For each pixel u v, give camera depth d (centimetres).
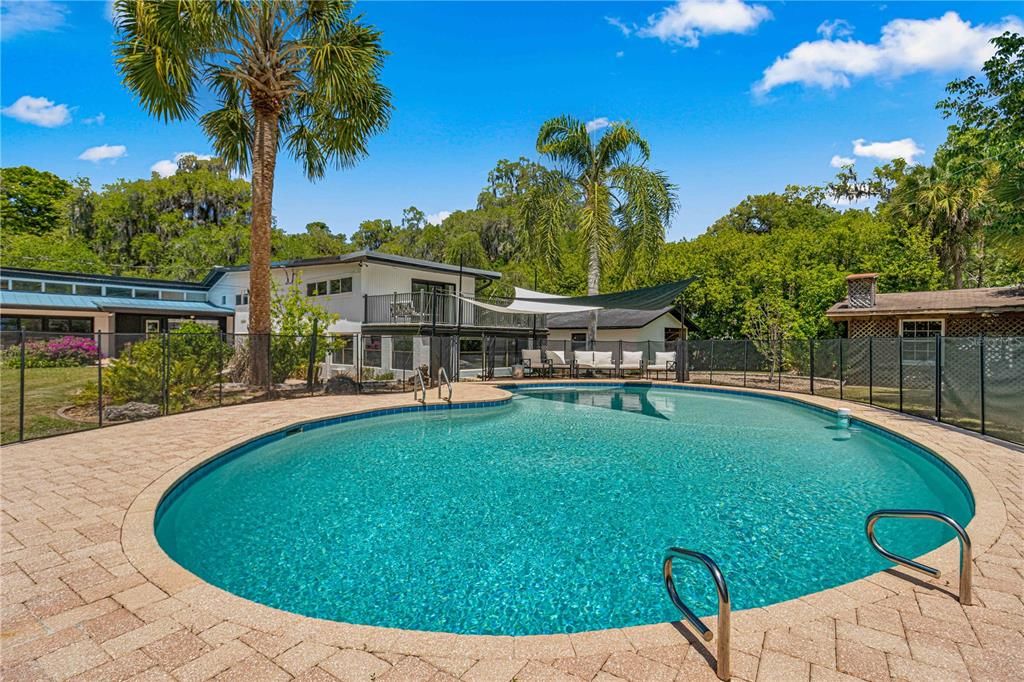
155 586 316
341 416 1038
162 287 2733
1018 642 256
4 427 856
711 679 227
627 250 1844
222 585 385
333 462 750
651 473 695
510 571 407
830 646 253
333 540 468
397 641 258
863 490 619
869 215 2994
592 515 533
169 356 1086
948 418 962
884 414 1062
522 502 573
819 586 381
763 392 1520
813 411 1269
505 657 245
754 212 4388
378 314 1986
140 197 3988
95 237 3897
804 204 4225
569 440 920
